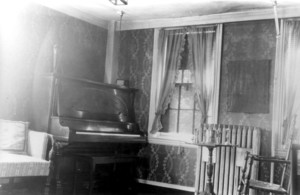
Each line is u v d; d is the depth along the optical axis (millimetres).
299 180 3854
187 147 6676
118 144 6844
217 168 6047
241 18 6320
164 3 6199
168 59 6973
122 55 7559
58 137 5551
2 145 5156
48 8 6320
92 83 6410
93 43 7293
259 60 6148
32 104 5926
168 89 6926
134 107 7332
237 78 6309
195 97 6688
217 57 6496
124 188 6703
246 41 6309
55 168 5691
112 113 6715
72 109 6020
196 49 6699
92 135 5785
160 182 6879
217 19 6543
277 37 5965
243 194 4730
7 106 5664
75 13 6820
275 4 5703
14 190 5293
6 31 5637
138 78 7348
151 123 7082
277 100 5895
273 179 5828
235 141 5984
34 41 6062
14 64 5754
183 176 6668
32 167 4758
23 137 5359
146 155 7062
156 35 7211
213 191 5684
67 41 6695
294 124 5473
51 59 6312
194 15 6742
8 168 4492
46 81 5840
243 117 6219
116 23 7551
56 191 5711
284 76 5891
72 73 6754
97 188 6434
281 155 5738
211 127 6184
